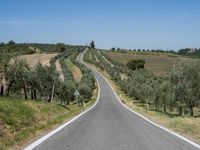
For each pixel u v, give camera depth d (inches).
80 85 3858.3
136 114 1523.1
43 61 6756.9
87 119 1080.2
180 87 2183.8
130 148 467.5
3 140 504.4
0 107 738.8
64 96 3002.0
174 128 784.3
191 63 2218.3
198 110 2972.4
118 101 3659.0
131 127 794.8
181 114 2321.6
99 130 714.2
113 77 6397.6
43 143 509.0
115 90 5128.0
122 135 622.2
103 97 4222.4
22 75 2052.2
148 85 3442.4
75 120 1028.5
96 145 491.8
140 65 7765.8
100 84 5787.4
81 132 672.4
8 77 1979.6
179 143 527.2
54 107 1391.5
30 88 2231.8
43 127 755.4
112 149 456.8
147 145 498.9
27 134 603.5
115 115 1368.1
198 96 2158.0
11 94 2166.6
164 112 2716.5
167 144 513.0
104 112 1662.2
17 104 891.4
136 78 4707.2
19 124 725.9
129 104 3230.8
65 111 1498.5
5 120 666.8
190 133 685.3
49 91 2410.2
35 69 2308.1
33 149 450.0
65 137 587.2
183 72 2244.1
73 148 462.0
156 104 2802.7
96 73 7298.2
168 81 2677.2
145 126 832.3
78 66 6820.9
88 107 2487.7
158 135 633.0
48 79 2363.4
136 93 3897.6
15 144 498.0
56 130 710.5
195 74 2172.7
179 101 2224.4
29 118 858.8
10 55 1971.0
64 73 5142.7
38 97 2481.5
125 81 5211.6
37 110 1047.6
